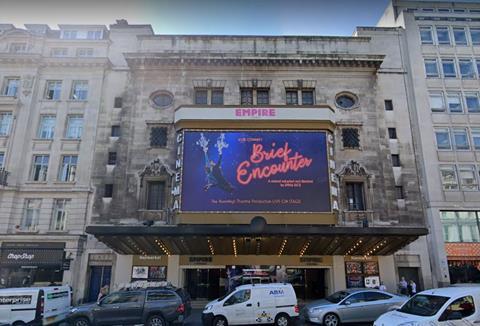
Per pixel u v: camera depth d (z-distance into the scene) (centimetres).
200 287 2291
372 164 2414
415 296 1055
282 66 2609
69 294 1780
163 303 1520
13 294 1528
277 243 2045
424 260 2353
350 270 2284
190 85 2578
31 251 2314
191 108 2223
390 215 2347
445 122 2655
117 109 2638
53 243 2336
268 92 2608
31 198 2459
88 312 1483
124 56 2572
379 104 2617
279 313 1517
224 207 2036
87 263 2341
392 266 2298
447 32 2900
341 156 2417
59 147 2553
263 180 2083
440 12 3189
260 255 2316
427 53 2817
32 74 2686
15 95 2655
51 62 2698
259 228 1812
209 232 1802
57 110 2642
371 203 2331
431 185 2498
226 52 2592
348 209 2341
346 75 2616
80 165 2500
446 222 2461
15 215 2408
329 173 2108
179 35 2711
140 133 2469
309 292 2300
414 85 2711
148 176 2370
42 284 2286
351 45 2711
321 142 2167
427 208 2467
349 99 2600
